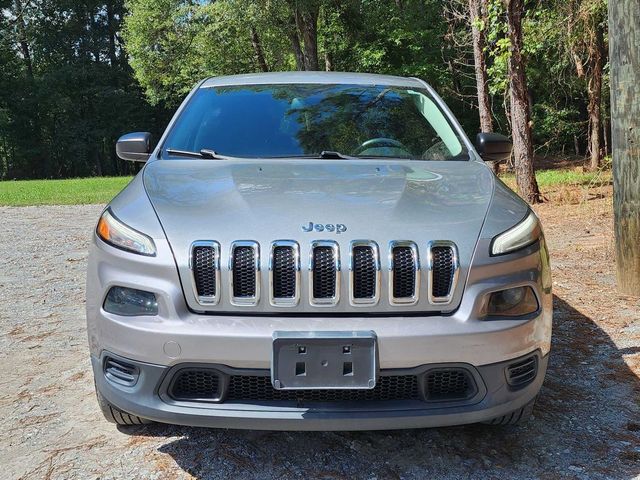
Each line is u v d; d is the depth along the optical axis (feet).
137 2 99.30
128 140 11.75
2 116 140.77
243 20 78.74
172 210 8.16
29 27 155.22
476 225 8.03
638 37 14.74
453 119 12.35
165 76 103.55
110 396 7.90
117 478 8.05
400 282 7.53
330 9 86.22
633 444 8.96
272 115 11.92
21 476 8.11
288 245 7.48
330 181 9.14
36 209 41.04
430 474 8.21
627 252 16.31
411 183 9.17
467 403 7.65
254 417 7.34
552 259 21.08
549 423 9.63
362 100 12.45
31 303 16.66
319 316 7.40
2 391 10.80
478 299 7.58
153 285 7.53
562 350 12.76
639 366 11.82
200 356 7.32
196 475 8.13
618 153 15.99
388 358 7.30
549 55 53.06
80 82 157.07
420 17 88.12
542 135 88.79
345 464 8.45
